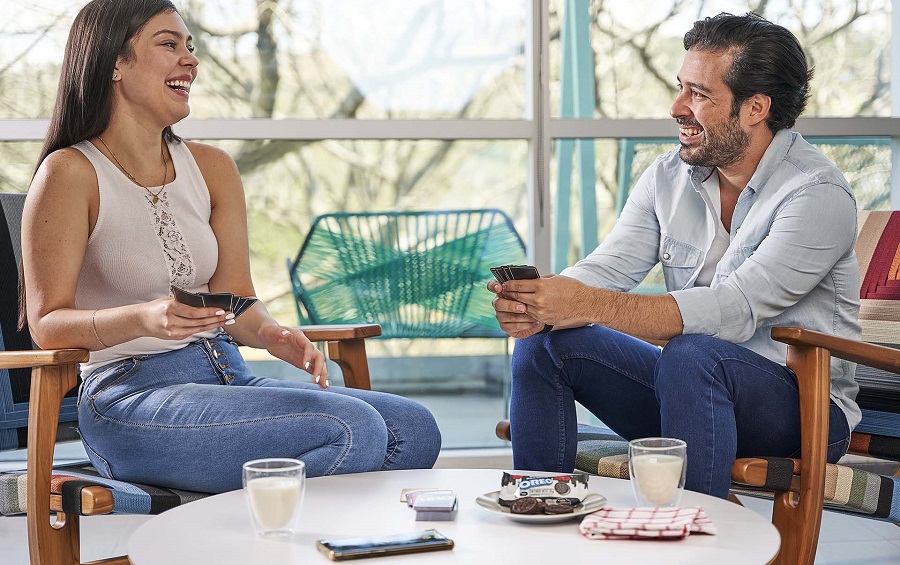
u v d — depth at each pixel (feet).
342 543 3.70
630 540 3.88
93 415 5.76
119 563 5.12
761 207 6.21
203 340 6.10
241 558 3.65
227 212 6.52
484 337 10.77
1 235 6.44
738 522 4.13
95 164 5.81
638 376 6.18
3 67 10.03
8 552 7.82
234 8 10.35
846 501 5.46
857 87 11.10
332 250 10.48
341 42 10.52
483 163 10.59
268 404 5.45
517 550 3.73
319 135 10.30
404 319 10.66
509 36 10.71
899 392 6.43
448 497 4.28
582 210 10.69
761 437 5.70
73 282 5.62
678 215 6.68
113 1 5.84
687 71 6.20
